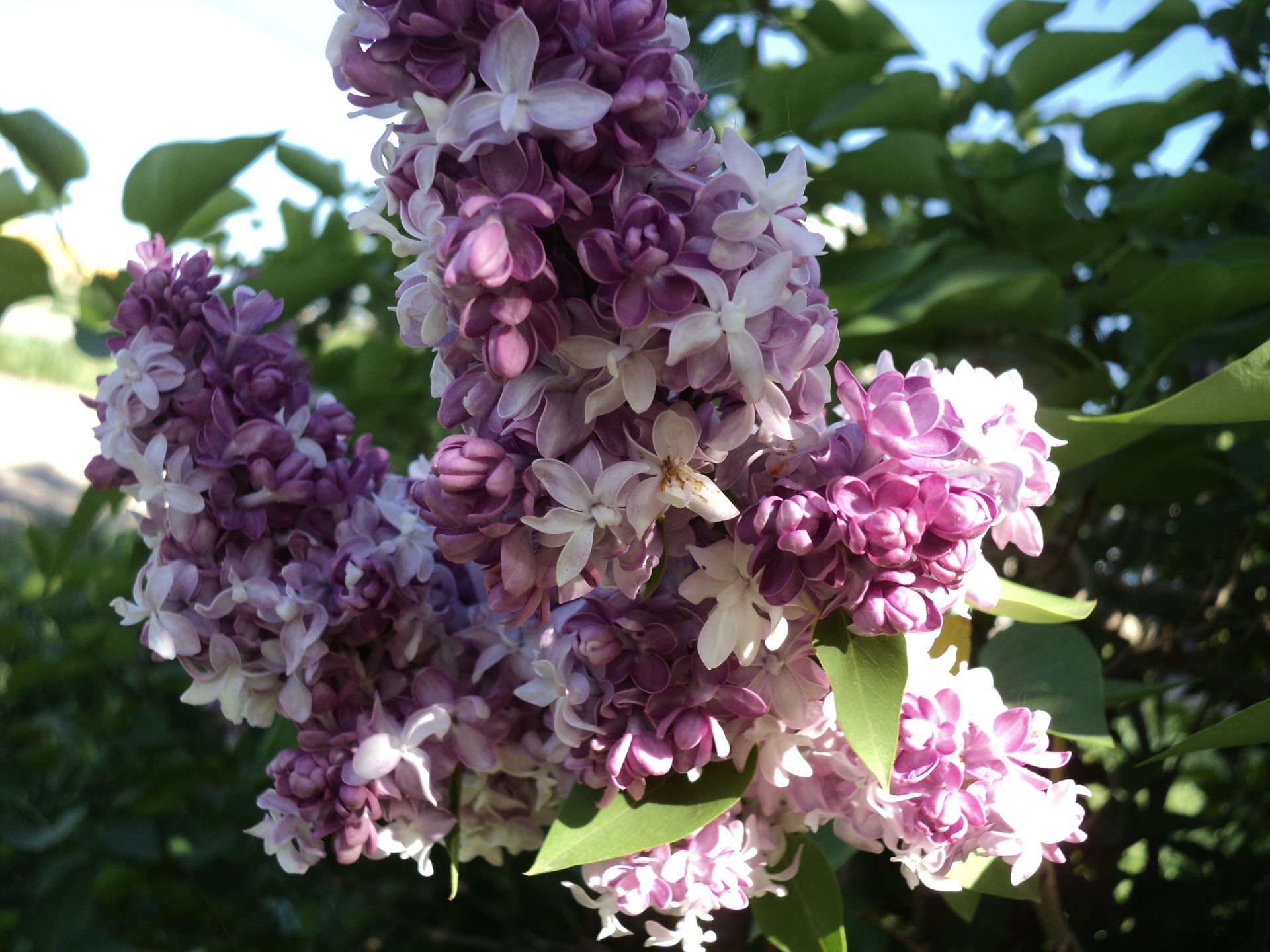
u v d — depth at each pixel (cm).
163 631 26
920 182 44
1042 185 41
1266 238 37
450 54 20
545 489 21
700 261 20
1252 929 46
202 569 27
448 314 21
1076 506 45
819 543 21
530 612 22
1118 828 47
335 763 26
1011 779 24
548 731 27
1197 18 45
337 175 58
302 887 57
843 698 22
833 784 25
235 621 27
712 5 50
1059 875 46
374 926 57
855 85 45
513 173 19
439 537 21
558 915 57
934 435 21
